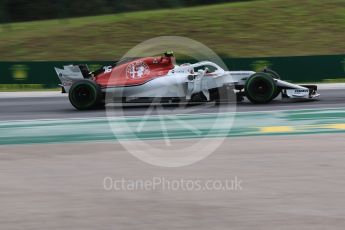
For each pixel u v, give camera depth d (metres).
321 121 27.11
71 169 18.05
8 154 20.67
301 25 82.06
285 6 89.62
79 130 26.06
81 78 33.66
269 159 18.94
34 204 14.38
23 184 16.33
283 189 15.38
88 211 13.75
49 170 17.97
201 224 12.73
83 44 78.94
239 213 13.45
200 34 80.69
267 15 86.19
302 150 20.27
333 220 12.87
